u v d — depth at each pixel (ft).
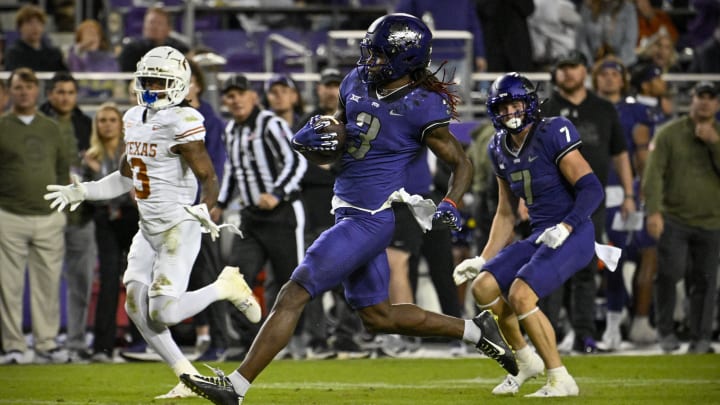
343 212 63.16
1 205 107.04
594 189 71.05
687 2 183.01
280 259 106.01
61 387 81.56
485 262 75.20
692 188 114.42
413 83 62.75
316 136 61.98
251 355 59.72
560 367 71.82
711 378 86.89
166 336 66.33
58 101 113.70
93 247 111.55
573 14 168.45
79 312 110.93
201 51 130.41
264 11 160.76
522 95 71.15
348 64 148.87
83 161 112.88
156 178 66.28
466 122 133.08
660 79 136.15
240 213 107.04
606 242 118.83
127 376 90.99
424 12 147.64
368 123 62.18
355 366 100.73
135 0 165.68
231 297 66.69
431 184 119.65
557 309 104.01
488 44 152.56
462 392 75.87
